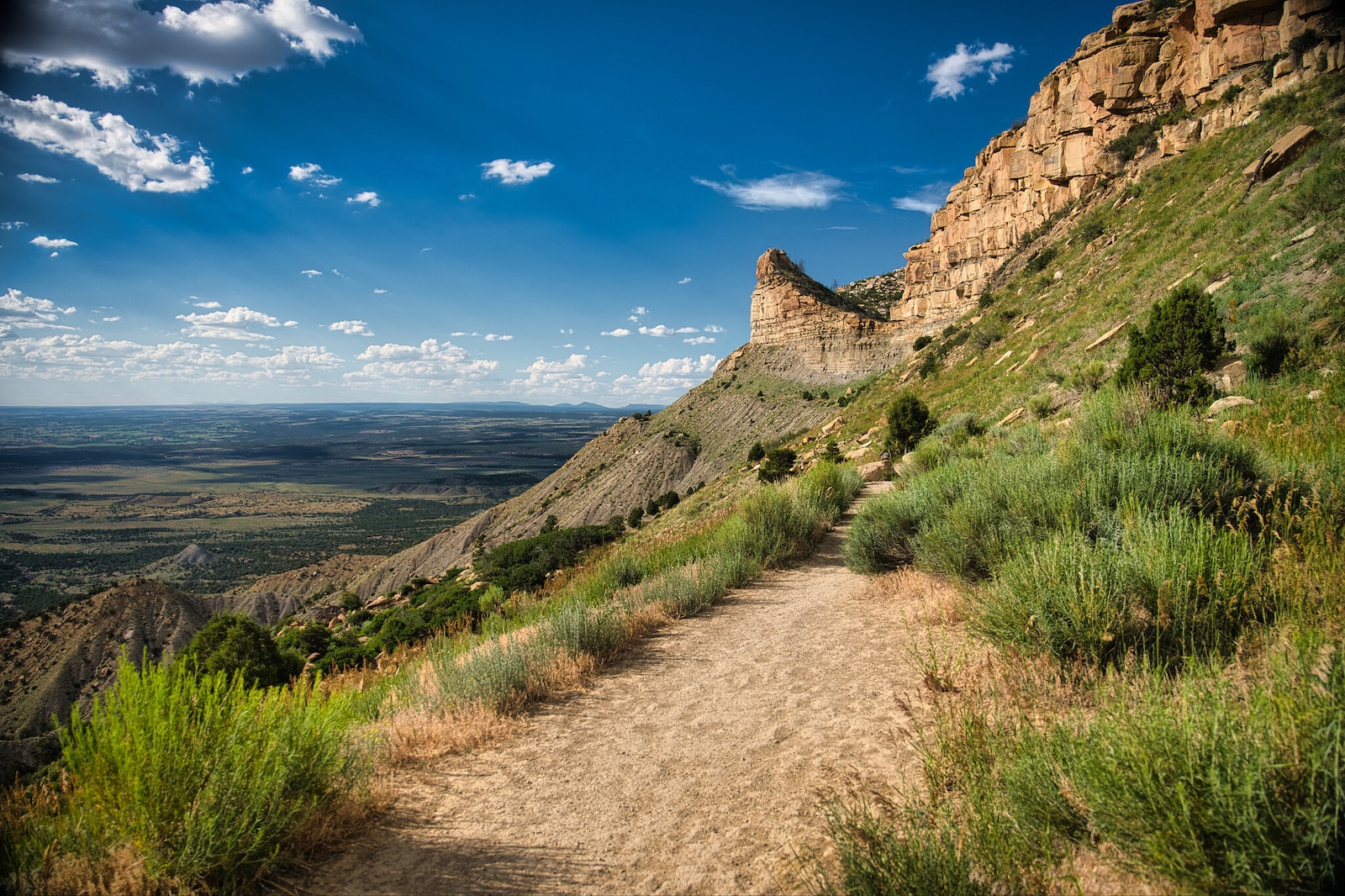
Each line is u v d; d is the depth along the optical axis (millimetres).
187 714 2957
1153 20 49344
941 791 2775
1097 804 2205
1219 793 1934
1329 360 9953
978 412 24953
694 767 3777
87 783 2777
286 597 133875
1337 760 1866
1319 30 33125
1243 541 3879
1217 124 36750
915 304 124312
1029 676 3680
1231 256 18609
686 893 2596
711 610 8023
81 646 80125
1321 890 1833
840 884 2338
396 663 8070
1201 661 3225
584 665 5961
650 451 132875
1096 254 35562
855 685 4723
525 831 3223
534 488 160125
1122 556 3975
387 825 3363
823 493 14391
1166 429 6180
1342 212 14797
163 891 2672
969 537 6355
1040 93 65750
